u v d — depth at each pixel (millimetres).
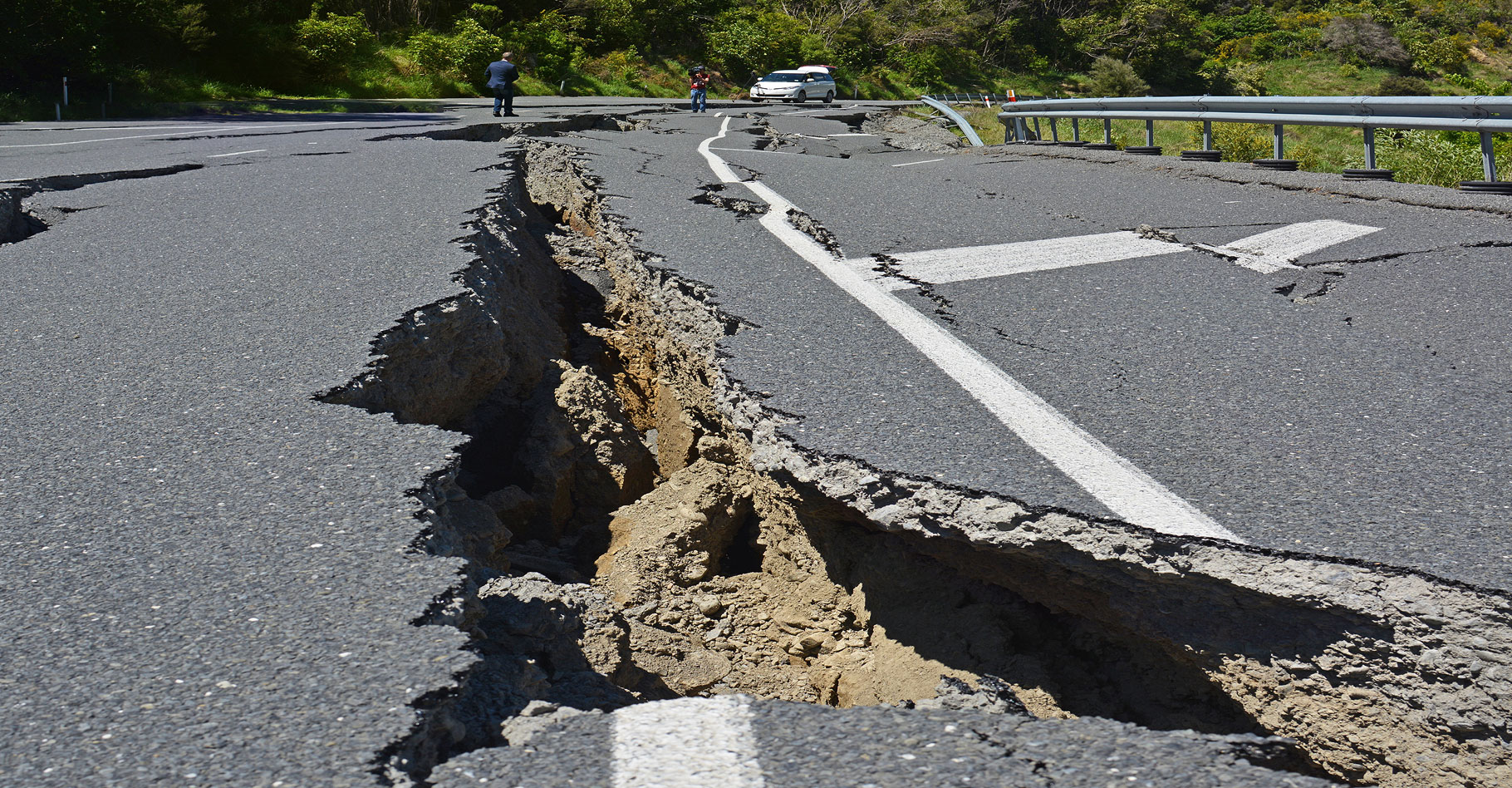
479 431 5918
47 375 4418
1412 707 2709
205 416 3969
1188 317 5578
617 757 2199
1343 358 4836
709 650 4426
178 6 30875
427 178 9570
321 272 5996
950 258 7051
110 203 8391
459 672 2395
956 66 69312
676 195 9531
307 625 2586
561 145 13555
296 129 16328
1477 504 3238
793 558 4758
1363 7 92438
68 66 24219
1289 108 11391
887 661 3936
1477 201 8352
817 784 2102
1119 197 9742
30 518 3158
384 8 44250
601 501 6055
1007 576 3598
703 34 58188
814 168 12172
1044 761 2172
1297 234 7664
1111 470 3574
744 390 4457
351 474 3467
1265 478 3500
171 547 2980
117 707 2271
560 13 52219
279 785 2041
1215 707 3346
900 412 4168
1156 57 77125
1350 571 2852
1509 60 87438
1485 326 5273
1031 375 4637
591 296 8680
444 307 5363
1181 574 3029
